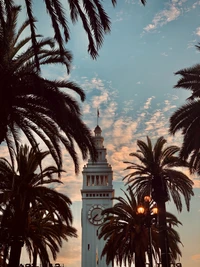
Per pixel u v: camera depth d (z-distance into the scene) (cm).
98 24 1862
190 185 4316
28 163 3894
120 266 5047
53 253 4647
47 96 2267
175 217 5250
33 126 2572
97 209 11738
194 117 2973
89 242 11256
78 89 2530
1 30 1986
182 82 3075
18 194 3709
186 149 3062
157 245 4841
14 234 3622
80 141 2498
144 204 3697
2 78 2197
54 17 1877
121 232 5062
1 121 2166
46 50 2416
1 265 4028
